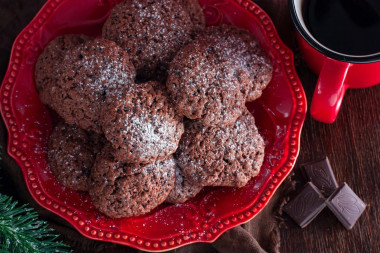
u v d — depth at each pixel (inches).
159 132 15.6
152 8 16.8
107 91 15.9
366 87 18.1
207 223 16.5
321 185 17.8
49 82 16.8
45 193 16.5
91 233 16.3
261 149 16.7
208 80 15.8
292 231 17.8
